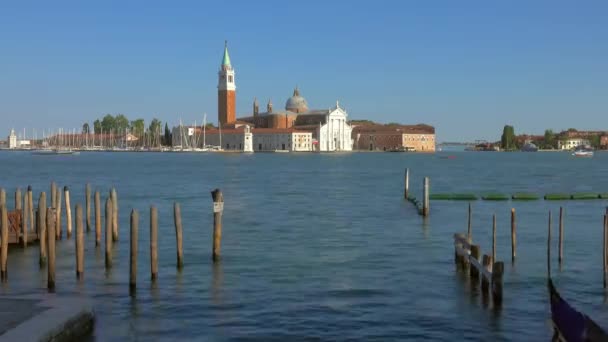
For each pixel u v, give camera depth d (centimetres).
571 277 3303
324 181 11650
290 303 2825
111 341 2338
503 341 2348
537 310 2706
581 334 1806
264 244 4344
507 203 6994
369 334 2420
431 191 9262
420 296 2927
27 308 2388
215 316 2642
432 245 4303
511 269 3484
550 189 9762
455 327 2494
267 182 11325
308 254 3966
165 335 2409
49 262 3034
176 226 3516
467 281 3200
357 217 5888
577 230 4938
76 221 3250
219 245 3716
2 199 4116
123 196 8319
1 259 3266
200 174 14125
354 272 3438
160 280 3250
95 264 3659
